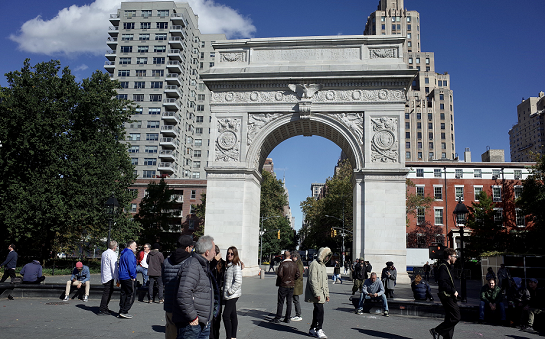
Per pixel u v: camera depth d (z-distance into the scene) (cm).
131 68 10338
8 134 3881
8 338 1142
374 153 3928
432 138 13000
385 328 1510
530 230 5172
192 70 11212
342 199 7331
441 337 1345
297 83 4106
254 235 4209
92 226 4506
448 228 7106
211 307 821
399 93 4000
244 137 4100
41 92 4022
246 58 4259
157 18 10500
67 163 4006
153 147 9931
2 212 3766
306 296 1314
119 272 1523
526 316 1574
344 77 4006
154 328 1348
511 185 7106
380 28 14300
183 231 8375
